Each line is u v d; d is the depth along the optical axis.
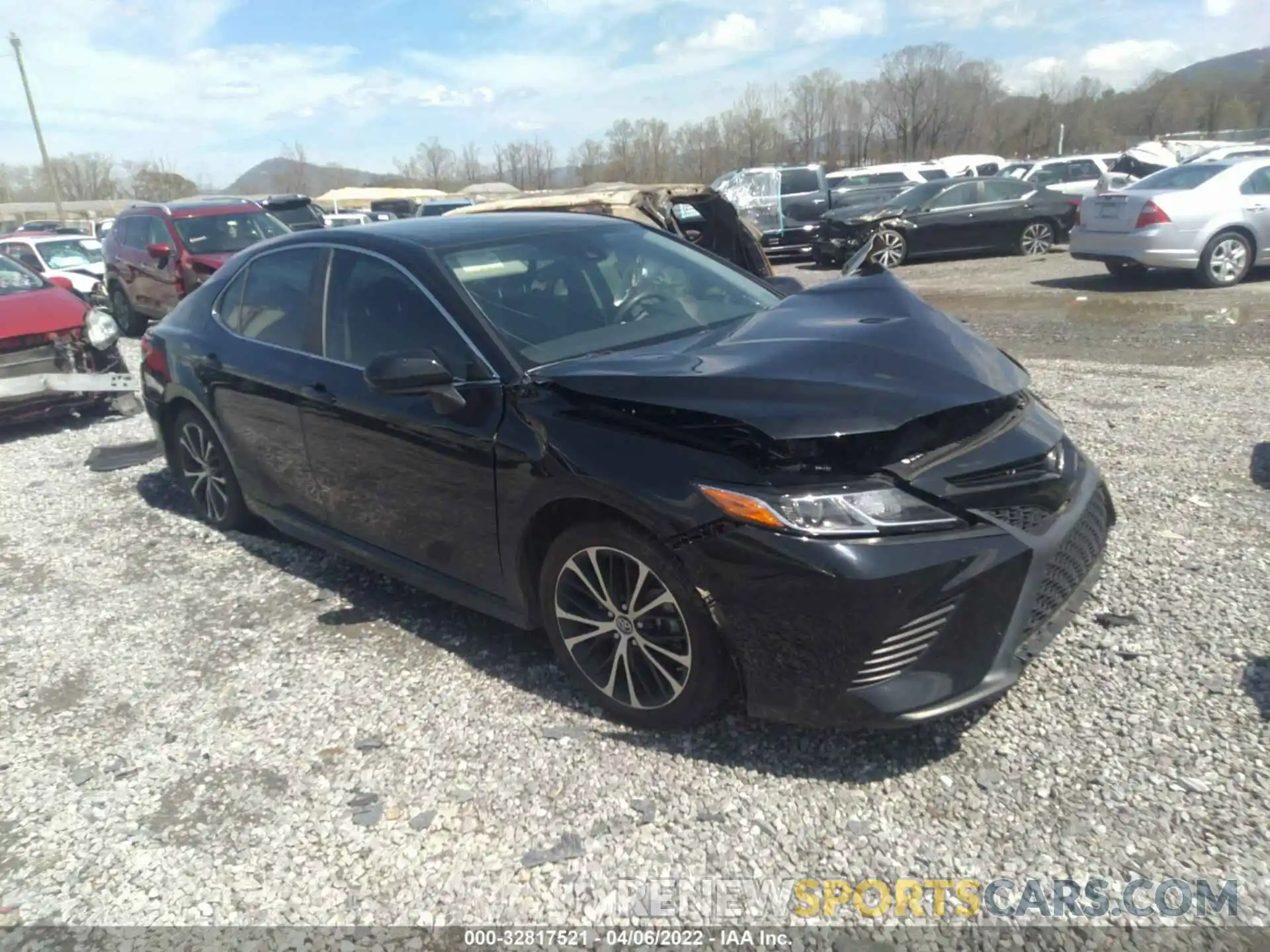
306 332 4.38
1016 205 17.09
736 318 4.01
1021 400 3.31
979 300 12.25
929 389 2.92
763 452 2.77
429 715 3.44
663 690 3.15
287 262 4.63
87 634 4.30
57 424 8.32
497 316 3.65
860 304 3.60
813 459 2.75
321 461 4.25
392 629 4.12
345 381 4.04
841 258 17.67
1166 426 6.05
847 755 3.04
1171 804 2.72
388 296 3.96
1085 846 2.60
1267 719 3.03
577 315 3.79
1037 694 3.26
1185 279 12.66
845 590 2.67
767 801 2.86
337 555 4.46
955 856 2.61
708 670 2.98
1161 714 3.10
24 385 7.40
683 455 2.91
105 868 2.80
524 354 3.50
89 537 5.52
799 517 2.71
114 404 8.21
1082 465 3.37
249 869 2.75
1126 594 3.88
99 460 7.07
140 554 5.21
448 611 4.26
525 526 3.34
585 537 3.16
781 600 2.75
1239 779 2.79
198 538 5.38
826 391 2.87
